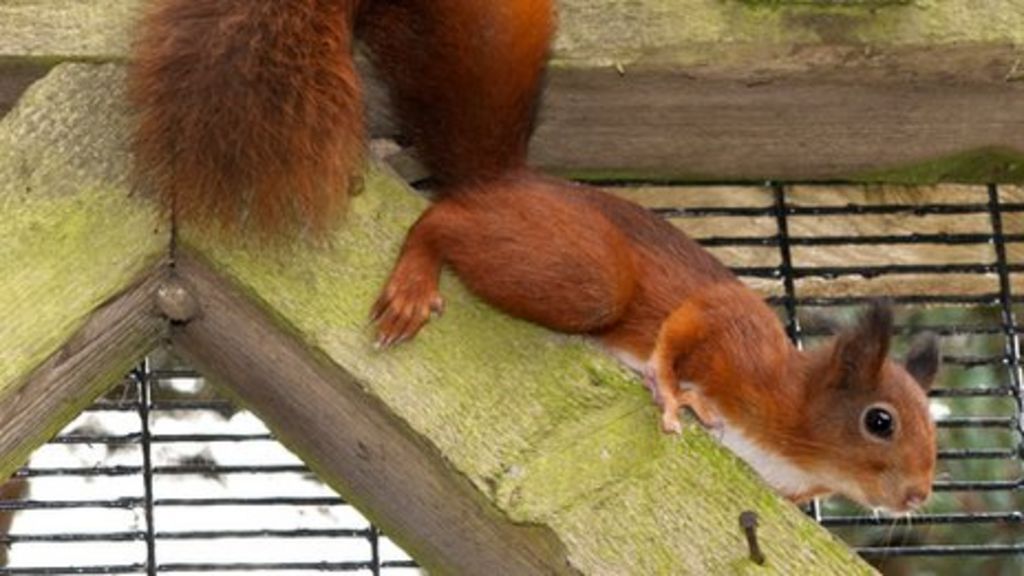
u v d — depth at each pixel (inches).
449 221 66.2
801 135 70.4
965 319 79.5
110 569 72.6
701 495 64.3
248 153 65.0
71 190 65.9
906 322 79.7
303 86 65.3
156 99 65.5
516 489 64.2
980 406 79.8
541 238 66.6
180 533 72.7
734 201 74.5
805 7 68.6
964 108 70.1
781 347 70.5
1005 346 77.3
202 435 73.5
